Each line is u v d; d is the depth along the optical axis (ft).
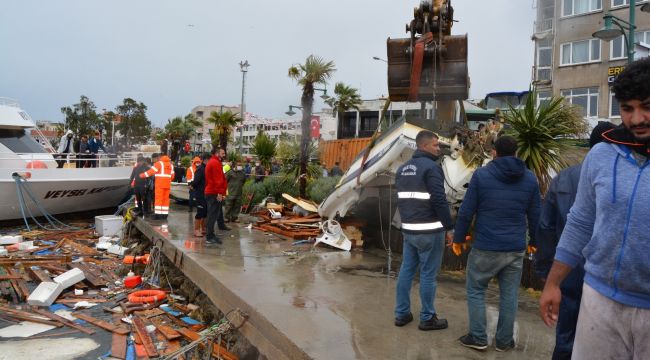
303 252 26.43
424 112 24.97
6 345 20.52
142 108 240.53
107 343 20.92
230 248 27.20
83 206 56.08
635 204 5.78
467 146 22.86
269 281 19.84
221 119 108.78
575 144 24.85
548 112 24.53
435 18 21.17
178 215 43.39
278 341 14.06
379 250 27.37
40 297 26.30
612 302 6.06
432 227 13.78
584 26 84.02
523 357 12.51
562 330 9.14
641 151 5.97
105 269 34.50
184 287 27.25
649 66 5.74
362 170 24.76
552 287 7.14
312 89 47.21
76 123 220.84
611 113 80.33
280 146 50.42
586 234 6.72
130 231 43.91
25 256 37.14
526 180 12.32
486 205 12.34
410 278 14.52
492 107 83.66
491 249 12.24
